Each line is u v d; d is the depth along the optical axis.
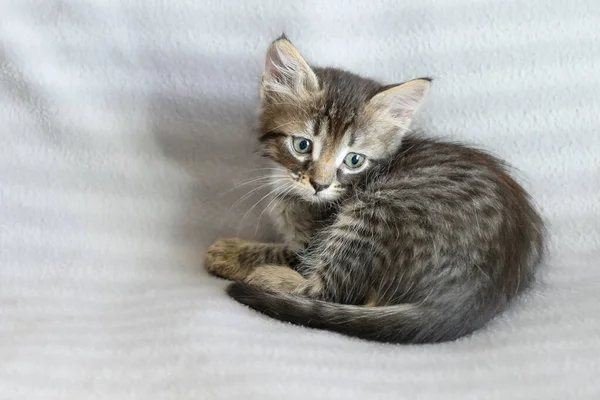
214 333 0.34
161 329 0.34
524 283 0.38
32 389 0.31
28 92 0.42
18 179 0.43
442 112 0.44
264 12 0.42
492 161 0.40
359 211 0.38
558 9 0.42
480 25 0.42
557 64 0.42
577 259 0.42
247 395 0.30
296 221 0.41
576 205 0.44
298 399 0.30
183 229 0.44
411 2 0.42
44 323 0.35
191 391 0.31
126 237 0.43
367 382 0.32
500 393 0.31
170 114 0.43
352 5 0.42
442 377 0.32
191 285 0.39
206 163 0.44
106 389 0.31
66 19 0.41
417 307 0.35
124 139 0.43
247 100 0.43
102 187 0.43
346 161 0.39
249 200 0.44
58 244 0.42
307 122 0.39
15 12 0.41
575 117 0.43
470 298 0.35
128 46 0.42
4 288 0.39
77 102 0.42
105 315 0.36
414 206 0.38
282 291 0.38
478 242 0.36
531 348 0.34
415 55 0.43
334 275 0.38
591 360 0.33
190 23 0.42
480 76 0.43
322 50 0.43
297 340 0.34
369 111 0.39
